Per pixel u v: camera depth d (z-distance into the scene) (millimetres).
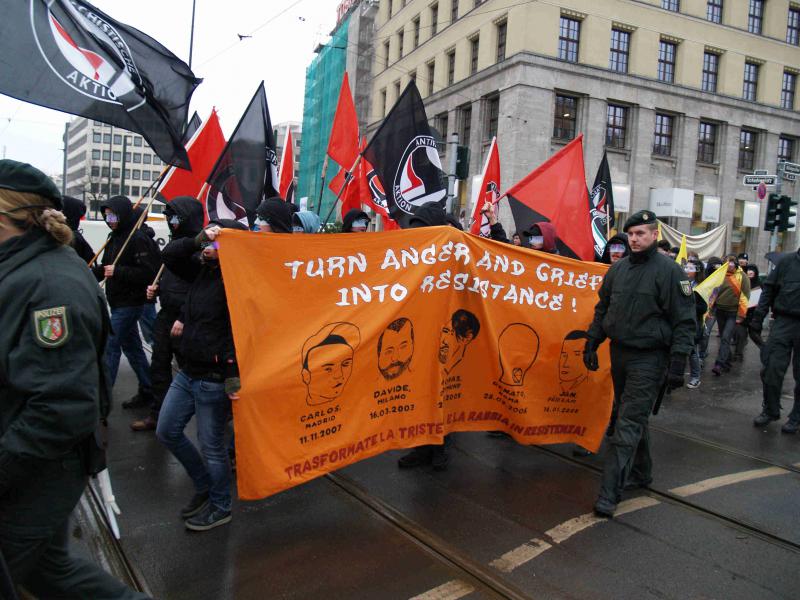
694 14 29281
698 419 6754
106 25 4246
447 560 3457
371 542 3639
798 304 6219
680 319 4117
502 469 4984
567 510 4211
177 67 4590
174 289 5285
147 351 8758
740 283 9664
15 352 1964
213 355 3463
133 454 4898
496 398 4781
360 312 3988
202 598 3021
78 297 2072
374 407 4105
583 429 5012
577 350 4938
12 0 3838
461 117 30891
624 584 3277
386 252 4117
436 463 4859
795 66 33031
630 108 28266
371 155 6539
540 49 25750
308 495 4293
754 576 3398
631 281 4277
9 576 1960
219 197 6480
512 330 4750
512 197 6758
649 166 28672
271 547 3541
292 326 3709
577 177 6801
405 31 37625
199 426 3600
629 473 4566
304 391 3721
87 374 2076
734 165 31359
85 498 4094
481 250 4578
